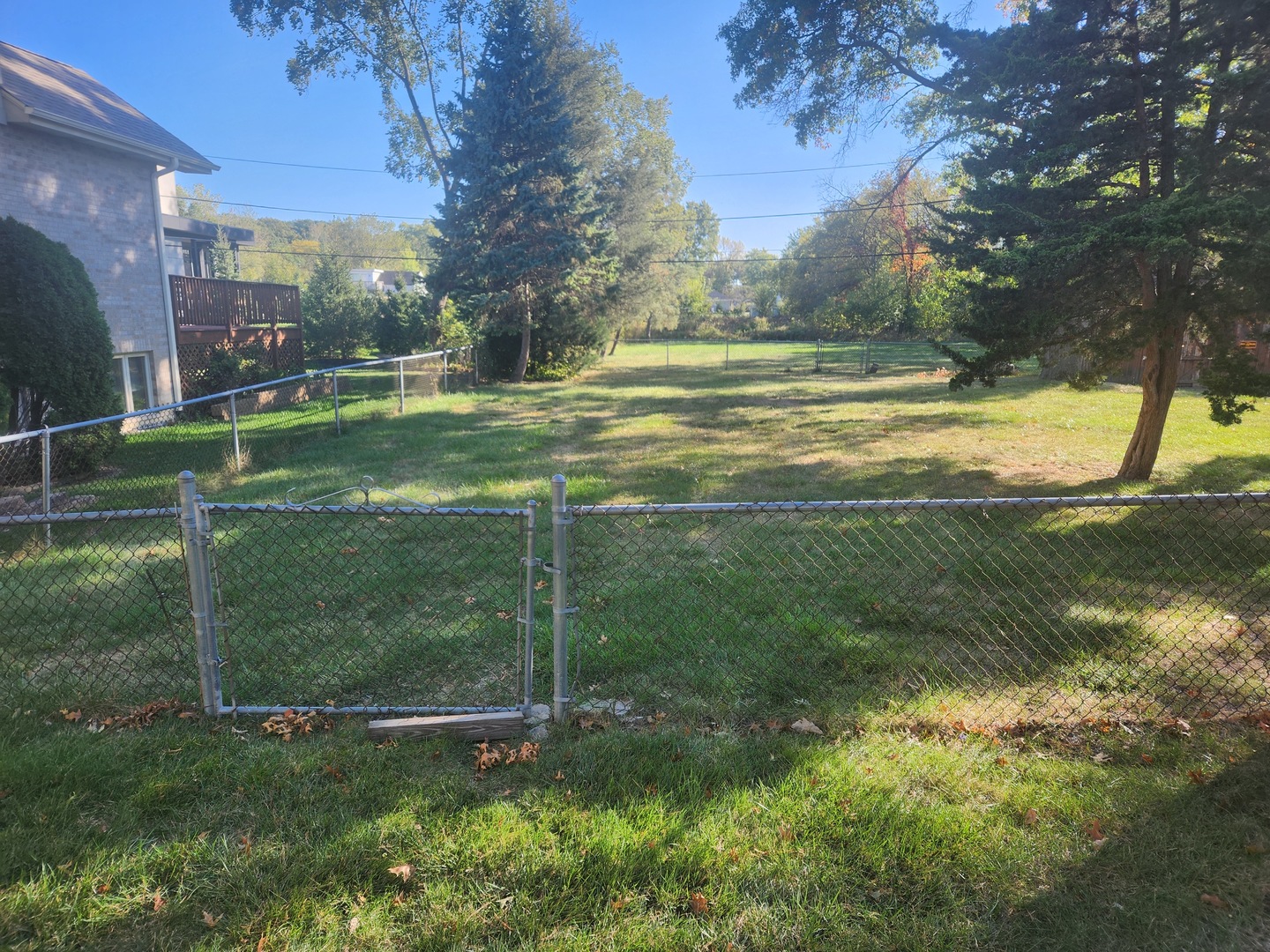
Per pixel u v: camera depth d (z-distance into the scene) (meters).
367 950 2.25
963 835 2.70
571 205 21.45
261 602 5.07
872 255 37.53
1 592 5.28
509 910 2.40
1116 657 4.26
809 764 3.14
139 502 8.09
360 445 11.78
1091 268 7.10
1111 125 7.12
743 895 2.45
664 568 5.79
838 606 4.98
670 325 52.16
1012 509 7.49
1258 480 8.46
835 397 18.97
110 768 3.07
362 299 33.41
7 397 8.65
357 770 3.11
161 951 2.23
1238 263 5.95
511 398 19.34
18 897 2.39
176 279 16.69
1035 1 8.21
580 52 25.47
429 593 5.23
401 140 29.06
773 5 13.66
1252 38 6.56
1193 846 2.63
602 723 3.53
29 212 12.31
